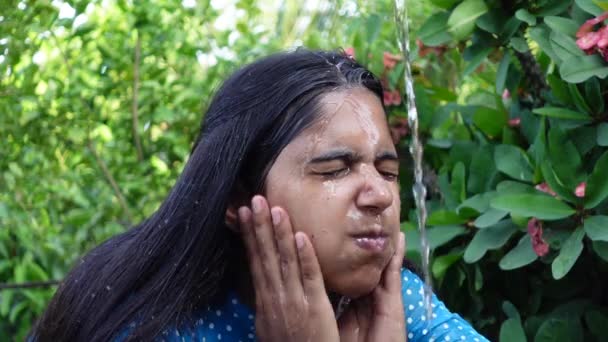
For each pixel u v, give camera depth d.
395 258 1.90
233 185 1.85
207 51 3.71
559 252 2.37
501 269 2.60
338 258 1.77
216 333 1.94
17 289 3.24
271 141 1.81
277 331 1.81
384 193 1.76
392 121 2.87
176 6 3.57
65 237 3.34
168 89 3.60
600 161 2.28
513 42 2.47
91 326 1.90
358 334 1.91
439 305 2.04
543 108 2.40
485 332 2.64
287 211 1.79
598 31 2.30
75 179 3.47
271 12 4.80
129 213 3.51
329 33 4.08
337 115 1.79
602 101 2.38
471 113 2.81
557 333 2.44
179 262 1.88
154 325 1.86
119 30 3.56
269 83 1.84
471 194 2.60
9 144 3.40
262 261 1.81
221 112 1.89
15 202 3.33
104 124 3.59
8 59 3.28
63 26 3.33
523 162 2.49
